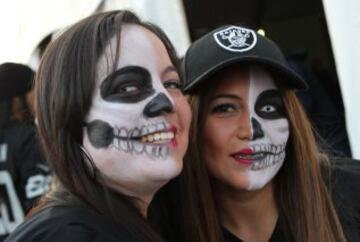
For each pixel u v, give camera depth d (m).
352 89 2.38
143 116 1.02
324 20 3.85
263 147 1.24
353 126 2.40
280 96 1.27
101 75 1.01
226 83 1.24
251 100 1.24
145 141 1.03
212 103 1.25
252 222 1.33
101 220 0.97
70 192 1.01
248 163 1.24
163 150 1.04
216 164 1.26
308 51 3.94
